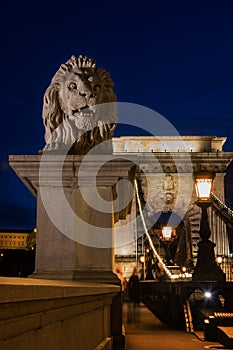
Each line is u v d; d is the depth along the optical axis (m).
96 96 6.27
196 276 12.28
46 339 2.57
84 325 3.81
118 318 5.79
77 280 5.64
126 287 23.80
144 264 40.88
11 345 2.08
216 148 60.47
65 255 5.76
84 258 5.77
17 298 1.97
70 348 3.21
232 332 8.44
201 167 58.91
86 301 3.59
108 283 5.67
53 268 5.75
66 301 2.83
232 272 26.48
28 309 2.18
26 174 5.80
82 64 6.41
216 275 12.24
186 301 12.16
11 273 28.20
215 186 58.47
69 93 6.22
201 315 11.59
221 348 8.13
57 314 2.76
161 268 31.92
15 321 2.09
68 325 3.17
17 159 5.80
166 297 15.30
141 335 10.22
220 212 40.19
